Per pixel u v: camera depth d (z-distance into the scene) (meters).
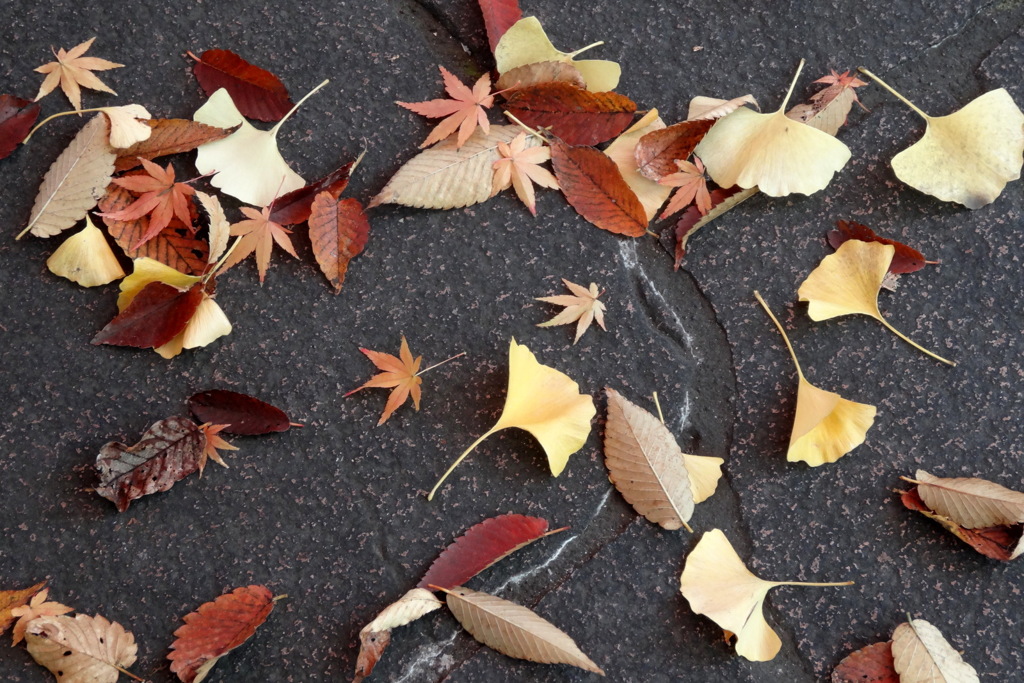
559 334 1.02
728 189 1.04
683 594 0.98
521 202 1.03
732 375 1.03
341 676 0.98
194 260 1.01
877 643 0.99
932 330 1.03
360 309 1.02
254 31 1.05
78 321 1.01
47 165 1.03
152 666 0.98
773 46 1.06
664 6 1.07
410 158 1.03
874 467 1.01
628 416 1.00
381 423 1.01
